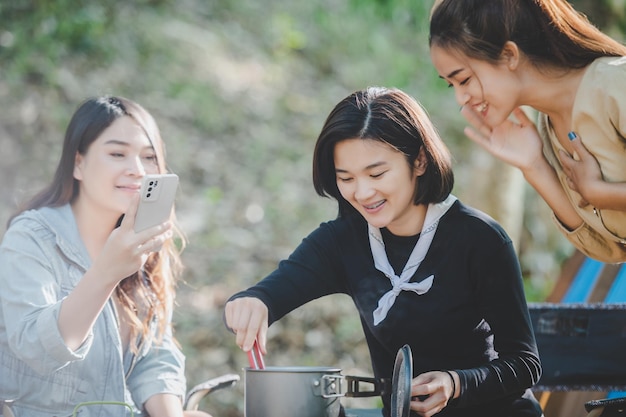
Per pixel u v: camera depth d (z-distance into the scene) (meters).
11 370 3.77
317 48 13.41
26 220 3.86
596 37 3.64
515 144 3.94
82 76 10.81
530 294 8.93
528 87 3.67
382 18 14.34
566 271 4.88
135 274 4.03
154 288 4.08
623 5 9.15
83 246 3.88
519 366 3.40
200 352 7.41
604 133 3.59
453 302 3.51
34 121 9.88
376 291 3.61
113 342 3.85
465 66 3.65
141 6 12.54
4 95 10.09
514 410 3.57
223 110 11.25
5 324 3.69
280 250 9.00
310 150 11.10
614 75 3.54
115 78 10.95
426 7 13.50
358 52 13.59
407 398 2.93
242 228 9.28
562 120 3.77
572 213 3.91
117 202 3.86
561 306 4.08
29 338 3.50
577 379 4.07
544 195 3.93
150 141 3.93
